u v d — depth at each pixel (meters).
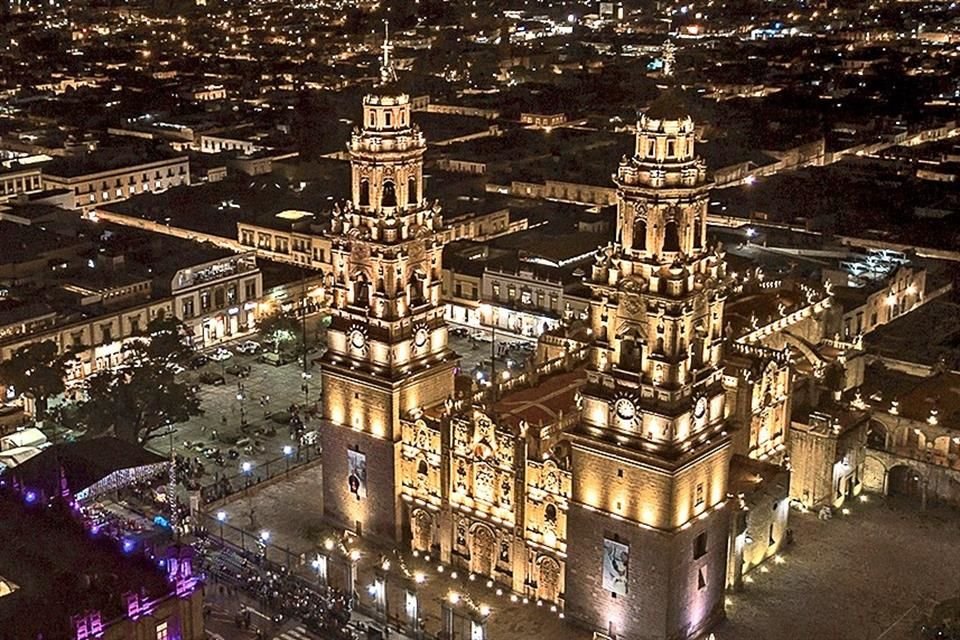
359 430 135.75
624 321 111.44
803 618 121.56
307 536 139.50
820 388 150.50
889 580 128.12
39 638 97.44
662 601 113.06
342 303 134.62
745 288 158.75
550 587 123.81
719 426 116.31
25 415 162.00
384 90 127.81
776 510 132.00
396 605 125.06
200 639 109.50
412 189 131.25
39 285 194.88
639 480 112.19
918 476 144.75
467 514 129.25
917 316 189.75
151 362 161.50
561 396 132.38
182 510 138.12
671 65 111.62
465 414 128.50
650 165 107.75
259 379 189.00
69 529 115.62
